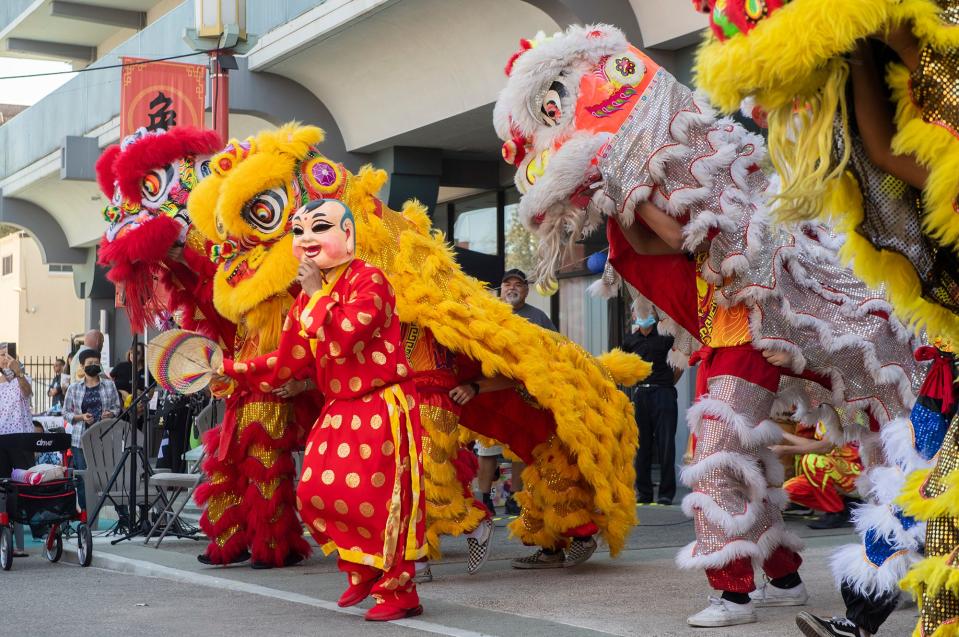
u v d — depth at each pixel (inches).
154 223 310.5
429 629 212.2
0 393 464.8
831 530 368.2
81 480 504.4
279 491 307.4
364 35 558.3
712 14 133.6
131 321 325.1
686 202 213.0
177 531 383.2
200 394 462.9
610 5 454.0
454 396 277.1
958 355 147.1
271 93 629.9
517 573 291.3
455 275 282.0
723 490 214.1
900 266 141.1
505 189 698.8
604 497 281.4
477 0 492.7
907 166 131.3
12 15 1103.0
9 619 243.1
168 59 626.5
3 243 1795.0
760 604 233.1
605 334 626.2
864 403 227.3
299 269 221.8
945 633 131.1
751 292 215.8
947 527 134.1
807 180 129.7
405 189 640.4
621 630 209.3
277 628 219.0
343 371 223.8
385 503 221.5
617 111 220.2
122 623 231.5
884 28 123.6
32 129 999.0
